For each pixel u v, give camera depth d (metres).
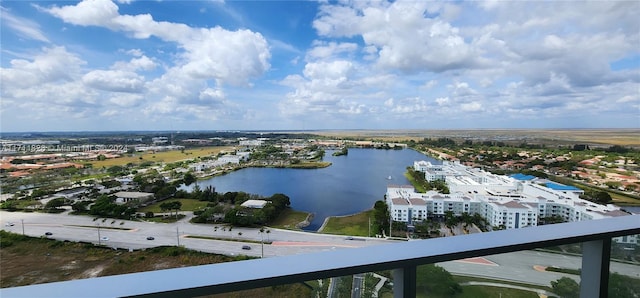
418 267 0.53
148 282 0.41
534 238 0.57
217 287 0.42
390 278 0.52
